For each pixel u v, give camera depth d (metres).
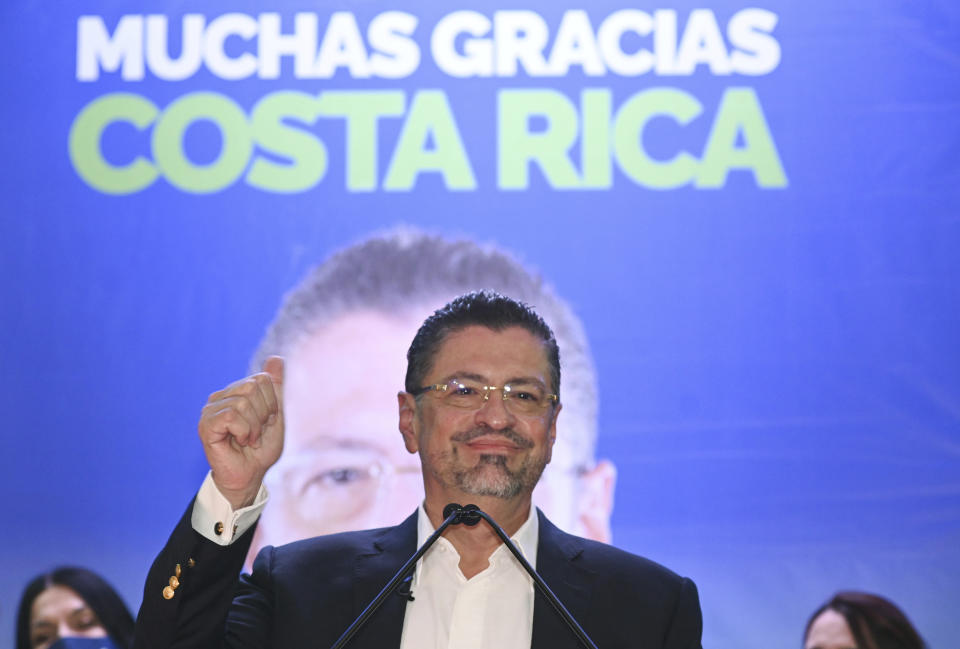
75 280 12.52
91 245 12.57
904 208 12.36
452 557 6.97
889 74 12.60
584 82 12.74
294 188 12.64
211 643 6.09
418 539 7.10
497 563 6.98
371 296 12.41
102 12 12.98
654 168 12.55
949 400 11.98
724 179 12.49
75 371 12.35
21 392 12.28
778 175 12.47
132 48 12.93
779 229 12.38
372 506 11.91
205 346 12.38
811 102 12.58
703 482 11.94
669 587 7.07
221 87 12.85
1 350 12.37
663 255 12.39
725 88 12.66
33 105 12.84
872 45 12.65
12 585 11.93
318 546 7.23
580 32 12.82
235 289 12.48
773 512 11.86
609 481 11.97
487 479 6.84
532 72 12.78
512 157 12.64
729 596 11.73
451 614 6.82
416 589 6.92
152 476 12.17
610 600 6.88
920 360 12.08
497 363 6.95
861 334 12.15
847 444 11.95
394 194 12.61
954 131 12.47
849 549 11.76
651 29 12.79
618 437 12.04
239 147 12.74
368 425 12.11
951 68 12.59
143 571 12.02
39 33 12.95
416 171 12.64
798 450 11.97
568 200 12.53
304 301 12.43
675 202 12.48
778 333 12.19
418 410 7.14
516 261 12.45
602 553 7.27
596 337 12.25
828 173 12.45
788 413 12.05
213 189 12.66
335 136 12.73
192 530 6.07
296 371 12.25
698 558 11.80
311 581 6.94
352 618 6.73
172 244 12.57
